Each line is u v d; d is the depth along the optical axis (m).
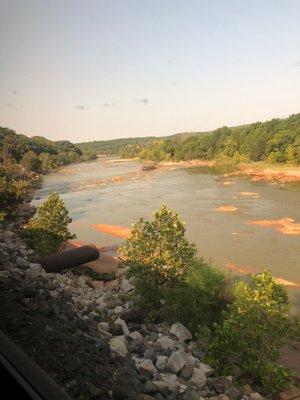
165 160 170.25
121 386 7.54
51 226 29.19
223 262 36.19
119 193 82.44
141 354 12.29
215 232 46.25
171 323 16.66
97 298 18.59
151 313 17.09
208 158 149.25
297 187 74.12
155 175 114.88
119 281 23.94
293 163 100.31
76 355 7.57
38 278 13.42
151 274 18.30
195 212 57.50
